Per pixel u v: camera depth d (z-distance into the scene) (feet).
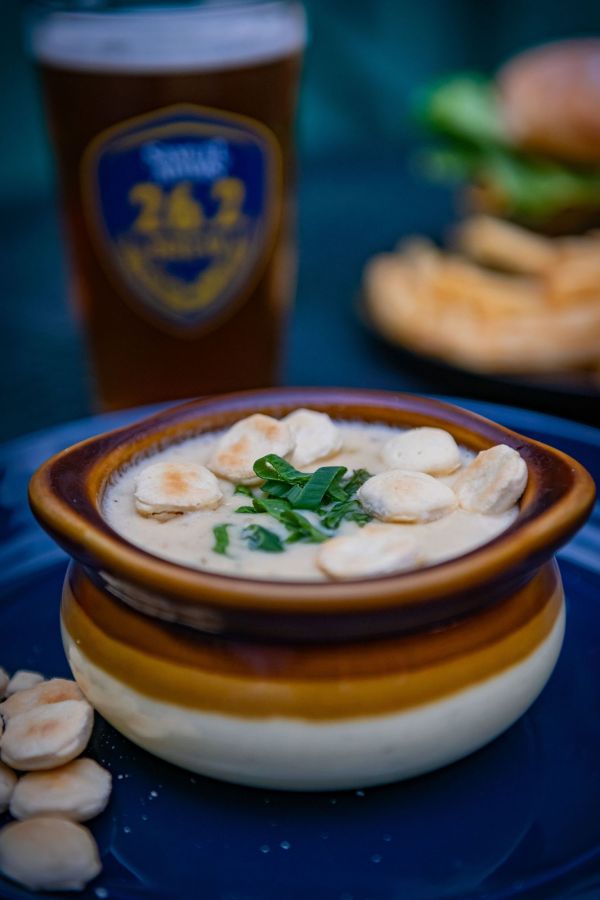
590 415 1.56
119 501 1.00
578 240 2.24
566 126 2.18
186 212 1.44
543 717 1.01
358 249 2.20
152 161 1.41
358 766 0.90
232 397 1.11
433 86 2.40
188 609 0.86
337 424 1.11
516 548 0.87
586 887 0.85
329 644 0.88
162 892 0.86
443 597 0.86
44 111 1.48
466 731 0.91
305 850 0.89
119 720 0.94
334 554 0.88
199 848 0.90
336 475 0.99
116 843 0.90
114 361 1.53
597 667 1.06
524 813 0.92
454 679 0.90
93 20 1.36
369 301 1.84
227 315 1.51
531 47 3.27
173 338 1.51
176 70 1.37
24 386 1.68
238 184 1.44
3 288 2.03
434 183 2.58
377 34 3.07
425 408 1.09
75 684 1.00
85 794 0.91
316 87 3.03
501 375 1.59
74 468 0.98
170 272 1.47
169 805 0.93
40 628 1.12
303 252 2.19
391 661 0.89
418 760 0.91
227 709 0.89
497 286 1.77
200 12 1.38
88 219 1.45
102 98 1.39
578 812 0.92
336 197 2.51
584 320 1.61
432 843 0.90
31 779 0.91
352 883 0.87
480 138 2.26
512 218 2.28
